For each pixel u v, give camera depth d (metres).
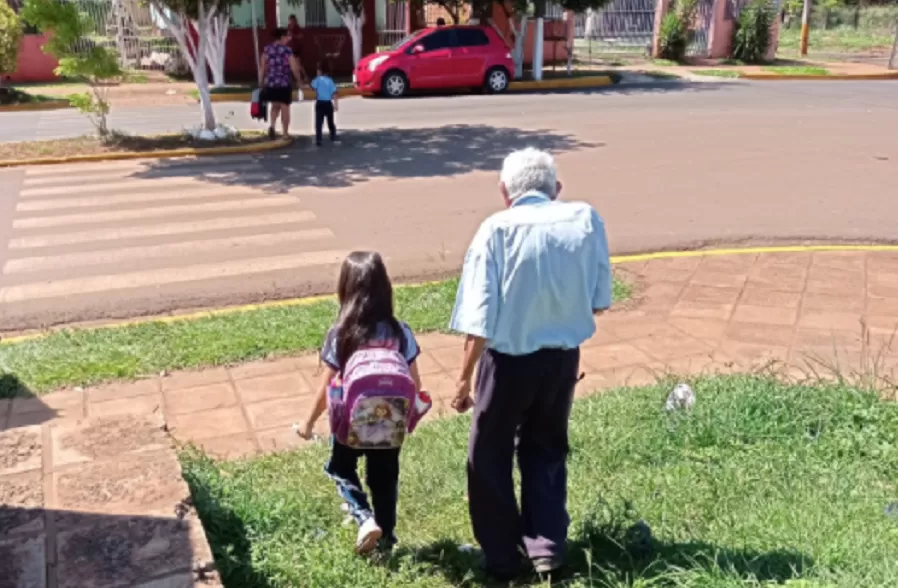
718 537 3.51
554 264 3.20
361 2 24.22
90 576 2.68
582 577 3.35
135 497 3.12
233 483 4.00
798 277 7.90
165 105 21.19
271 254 8.76
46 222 10.05
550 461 3.55
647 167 12.51
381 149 14.37
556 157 13.30
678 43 29.56
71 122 18.41
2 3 21.67
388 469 3.65
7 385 5.96
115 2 27.28
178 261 8.58
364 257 3.50
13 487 3.18
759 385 5.17
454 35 22.08
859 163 12.66
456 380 6.06
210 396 5.86
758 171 12.18
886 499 3.86
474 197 10.98
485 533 3.48
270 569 3.29
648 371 5.94
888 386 5.30
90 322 7.20
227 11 22.30
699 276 7.99
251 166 13.22
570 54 25.91
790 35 40.62
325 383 3.58
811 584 2.95
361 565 3.47
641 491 4.07
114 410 5.65
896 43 28.30
